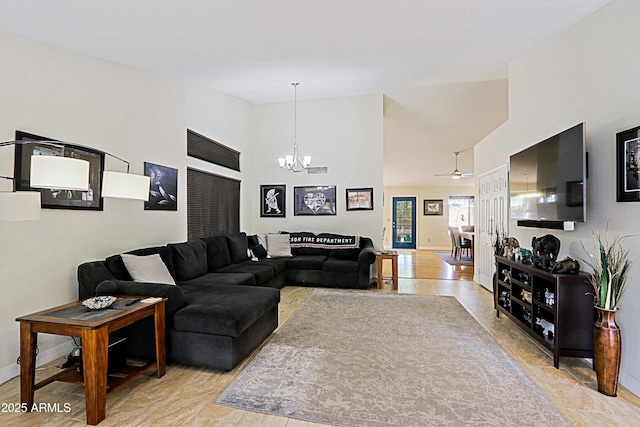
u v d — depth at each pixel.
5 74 2.40
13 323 2.41
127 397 2.13
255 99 5.98
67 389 2.24
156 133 3.90
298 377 2.38
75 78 2.93
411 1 2.65
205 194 4.94
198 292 3.04
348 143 6.00
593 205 2.69
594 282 2.35
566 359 2.71
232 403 2.06
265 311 2.91
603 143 2.58
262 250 5.64
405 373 2.45
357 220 6.00
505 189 4.46
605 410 2.02
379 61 4.02
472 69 4.38
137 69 3.63
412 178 11.01
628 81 2.35
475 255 5.87
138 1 2.44
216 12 2.70
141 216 3.64
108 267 2.95
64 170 2.06
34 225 2.55
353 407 2.02
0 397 2.14
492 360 2.67
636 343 2.25
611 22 2.52
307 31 3.14
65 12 2.42
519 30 3.16
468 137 7.56
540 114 3.52
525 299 3.21
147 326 2.58
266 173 6.35
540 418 1.92
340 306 4.21
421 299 4.57
